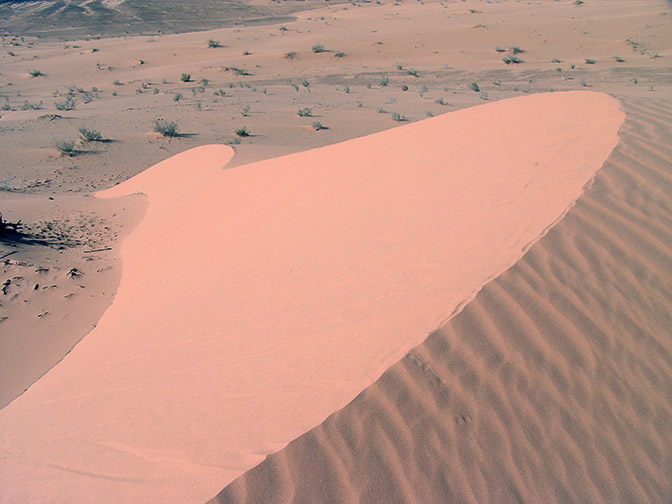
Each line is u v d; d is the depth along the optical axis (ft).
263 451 11.21
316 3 454.40
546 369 12.30
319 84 153.99
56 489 13.91
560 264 14.64
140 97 139.03
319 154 40.06
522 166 21.84
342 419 11.37
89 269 38.91
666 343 12.93
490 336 12.88
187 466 11.94
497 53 176.24
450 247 17.31
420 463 10.70
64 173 71.82
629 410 11.77
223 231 35.73
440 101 108.17
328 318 16.08
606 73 135.03
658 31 180.96
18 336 29.66
